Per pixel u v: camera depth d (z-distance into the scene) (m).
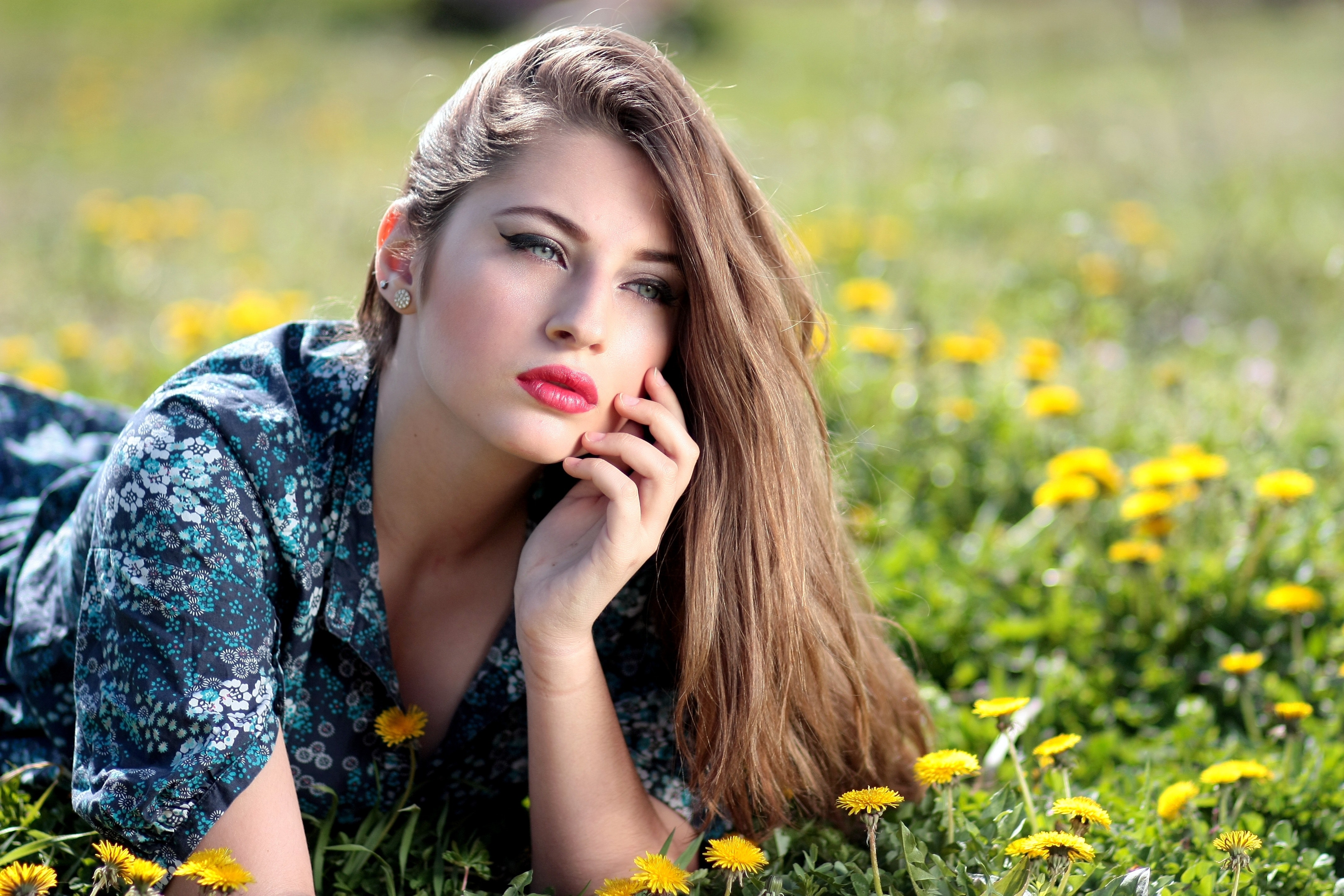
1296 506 4.46
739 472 2.59
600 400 2.46
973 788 3.15
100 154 14.62
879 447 4.95
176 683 2.27
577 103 2.38
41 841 2.53
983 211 10.26
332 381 2.62
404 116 16.23
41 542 3.17
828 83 18.95
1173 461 4.18
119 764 2.28
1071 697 3.61
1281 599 3.57
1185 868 2.71
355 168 13.80
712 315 2.47
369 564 2.58
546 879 2.62
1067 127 13.89
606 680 2.89
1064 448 5.22
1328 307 7.93
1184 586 3.93
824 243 8.27
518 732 2.87
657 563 2.79
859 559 3.92
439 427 2.52
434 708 2.79
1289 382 5.36
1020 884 2.38
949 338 5.82
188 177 13.06
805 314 2.82
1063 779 2.96
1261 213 10.35
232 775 2.26
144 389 5.88
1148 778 2.99
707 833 2.82
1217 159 11.88
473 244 2.37
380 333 2.66
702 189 2.40
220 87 18.78
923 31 8.61
